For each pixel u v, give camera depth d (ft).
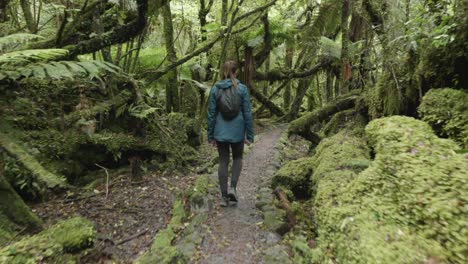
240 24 28.53
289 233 11.18
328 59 32.91
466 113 10.61
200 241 10.57
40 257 8.05
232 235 11.06
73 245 9.23
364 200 8.27
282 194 13.74
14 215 9.91
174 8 29.40
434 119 11.21
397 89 14.49
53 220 11.94
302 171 15.40
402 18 15.64
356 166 12.34
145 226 12.06
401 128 10.60
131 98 18.43
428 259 5.40
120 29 15.05
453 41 11.50
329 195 9.99
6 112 13.67
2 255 7.75
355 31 24.68
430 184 6.98
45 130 15.02
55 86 16.43
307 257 9.00
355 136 17.65
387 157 9.14
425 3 13.47
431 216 6.19
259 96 42.01
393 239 6.27
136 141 18.29
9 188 10.03
